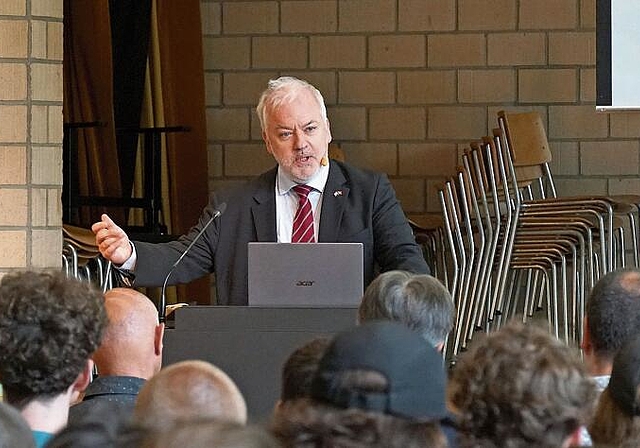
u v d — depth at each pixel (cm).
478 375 267
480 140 1204
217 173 1230
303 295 577
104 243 618
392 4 1211
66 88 1045
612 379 314
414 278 440
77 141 1016
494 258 1045
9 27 757
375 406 245
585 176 1197
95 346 354
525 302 1111
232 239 654
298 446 240
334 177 659
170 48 1151
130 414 275
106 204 987
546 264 1030
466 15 1205
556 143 1200
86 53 1040
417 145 1210
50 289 349
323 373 250
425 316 432
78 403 413
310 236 646
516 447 263
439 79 1207
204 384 298
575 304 1006
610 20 1178
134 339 419
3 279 359
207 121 1231
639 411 309
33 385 345
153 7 1130
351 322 550
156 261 629
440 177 1206
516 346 270
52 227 765
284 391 317
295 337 550
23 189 759
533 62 1201
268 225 652
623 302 416
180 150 1162
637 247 1062
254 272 580
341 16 1217
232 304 647
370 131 1215
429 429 244
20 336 342
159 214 1090
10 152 758
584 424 278
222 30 1227
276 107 651
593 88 1194
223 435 188
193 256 648
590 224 994
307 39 1220
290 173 652
